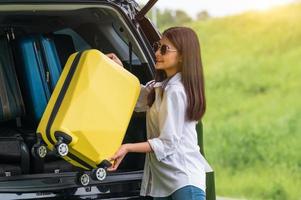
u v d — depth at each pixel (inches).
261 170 484.1
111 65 157.4
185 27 161.8
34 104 178.5
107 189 165.8
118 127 155.6
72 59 159.0
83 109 152.3
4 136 170.6
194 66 159.9
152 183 163.2
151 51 182.7
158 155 157.6
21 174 167.3
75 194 161.9
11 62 180.9
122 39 190.9
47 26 197.8
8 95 178.9
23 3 167.0
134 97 159.0
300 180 462.0
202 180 161.9
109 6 178.2
